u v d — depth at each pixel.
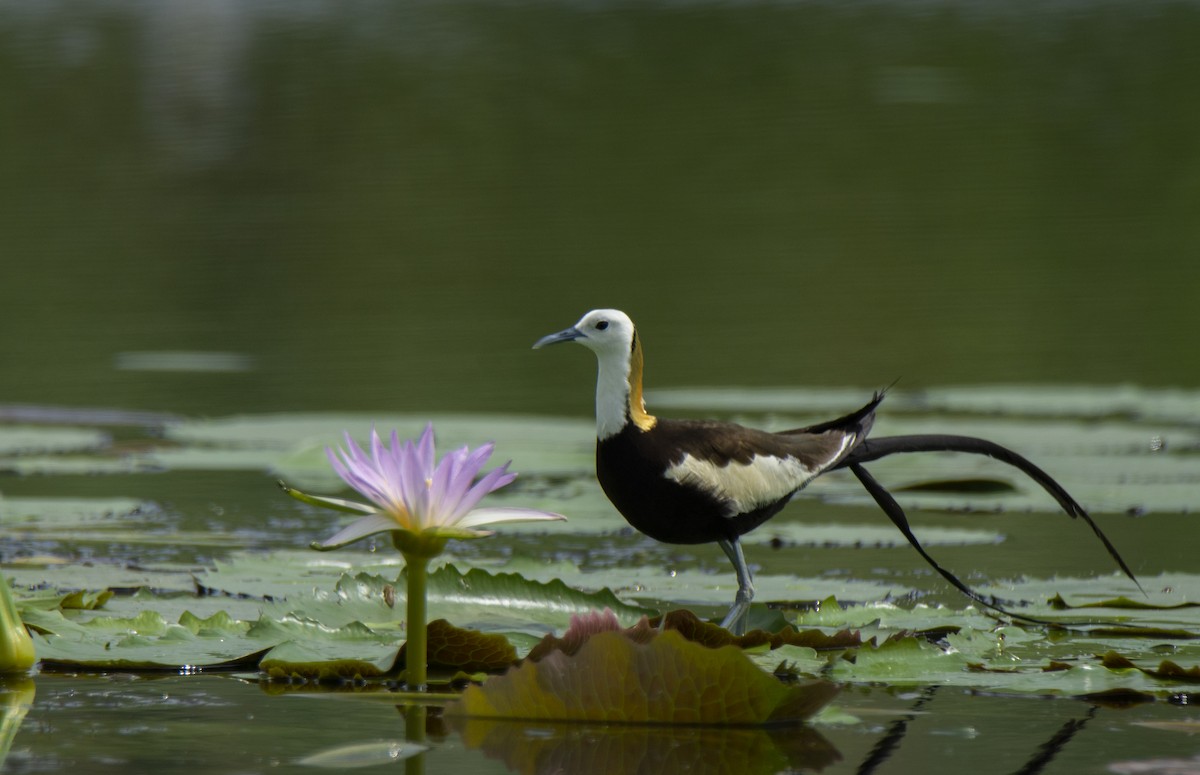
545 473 12.39
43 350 17.91
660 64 36.41
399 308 20.36
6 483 12.14
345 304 20.48
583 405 15.77
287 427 14.04
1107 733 5.72
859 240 24.05
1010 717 5.94
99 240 23.52
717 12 41.72
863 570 9.17
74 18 40.00
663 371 17.12
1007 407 15.34
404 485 5.98
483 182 27.58
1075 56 37.06
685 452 8.45
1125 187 27.25
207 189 26.92
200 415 14.81
